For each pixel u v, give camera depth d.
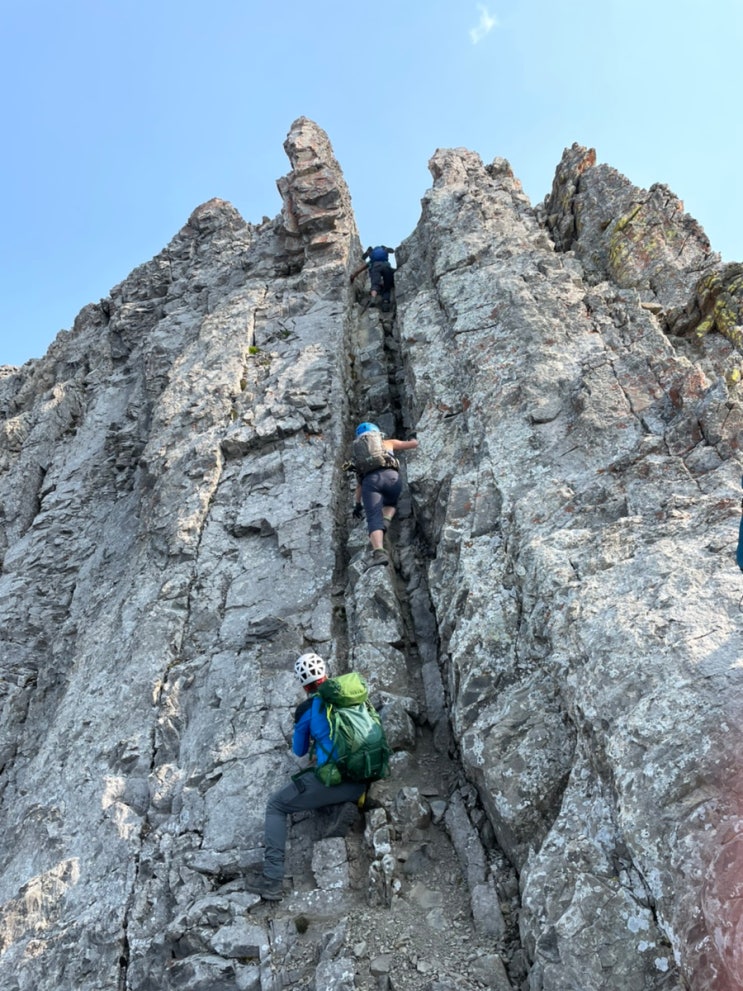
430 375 10.05
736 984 3.87
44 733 9.91
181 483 10.00
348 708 6.24
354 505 9.59
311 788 6.14
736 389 7.49
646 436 7.64
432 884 5.80
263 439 10.13
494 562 7.27
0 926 6.33
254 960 5.59
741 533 4.72
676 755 4.77
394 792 6.51
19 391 17.86
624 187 13.64
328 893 5.89
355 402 11.38
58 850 6.86
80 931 6.16
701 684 5.04
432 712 7.18
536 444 8.13
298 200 14.89
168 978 5.64
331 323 12.27
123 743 7.52
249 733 7.14
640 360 8.51
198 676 7.91
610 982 4.38
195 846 6.48
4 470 15.26
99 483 13.59
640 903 4.58
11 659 11.27
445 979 4.95
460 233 12.68
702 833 4.41
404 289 13.01
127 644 8.53
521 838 5.56
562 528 7.09
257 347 12.23
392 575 8.33
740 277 10.33
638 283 12.01
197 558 9.06
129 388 15.44
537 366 8.94
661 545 6.29
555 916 4.80
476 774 6.07
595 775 5.31
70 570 12.28
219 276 15.80
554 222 14.31
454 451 8.85
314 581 8.36
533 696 6.16
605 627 5.77
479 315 10.32
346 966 5.19
